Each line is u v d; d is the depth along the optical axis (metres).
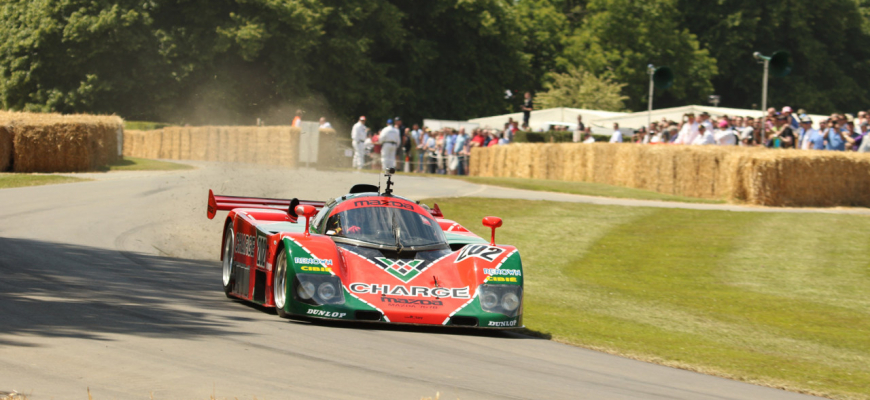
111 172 54.00
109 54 96.38
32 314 14.44
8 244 24.67
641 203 43.25
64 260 22.52
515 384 12.18
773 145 49.22
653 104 144.88
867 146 46.09
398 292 16.08
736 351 17.73
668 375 14.45
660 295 24.91
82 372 10.78
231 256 20.11
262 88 103.81
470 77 129.62
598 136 72.62
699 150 46.00
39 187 42.66
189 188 43.53
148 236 29.25
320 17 99.25
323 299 15.55
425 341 15.05
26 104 98.62
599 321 20.44
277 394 10.34
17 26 99.62
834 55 151.25
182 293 19.03
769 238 32.72
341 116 109.06
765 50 146.25
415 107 124.19
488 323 15.95
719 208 40.62
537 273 27.92
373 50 118.94
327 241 16.75
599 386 12.72
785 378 15.12
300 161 63.00
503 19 126.88
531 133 68.94
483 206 39.75
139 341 12.87
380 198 19.20
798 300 24.44
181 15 98.44
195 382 10.63
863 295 25.05
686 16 149.12
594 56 133.38
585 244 32.41
